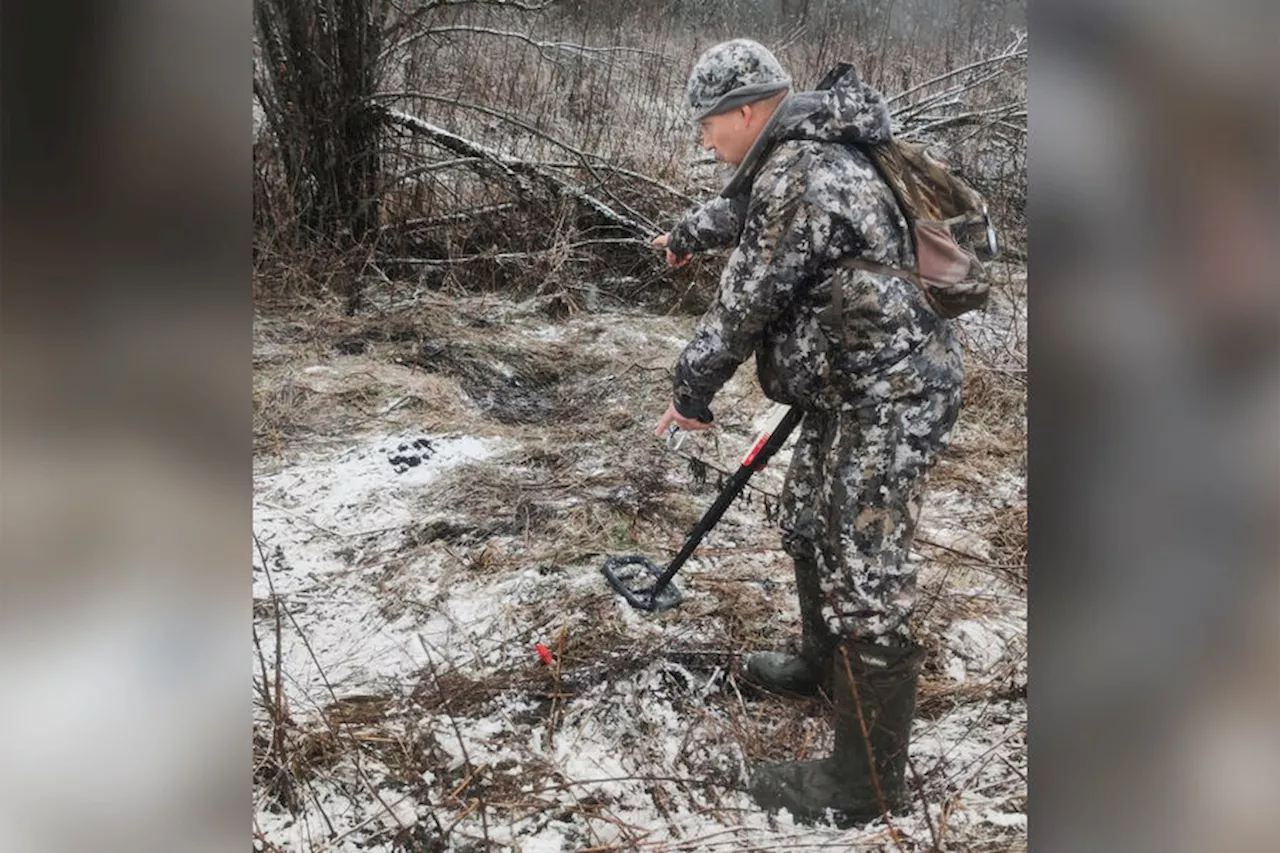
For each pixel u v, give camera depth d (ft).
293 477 11.31
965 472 11.80
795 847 6.34
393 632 8.73
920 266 5.87
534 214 18.57
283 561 9.71
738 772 7.00
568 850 6.35
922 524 10.63
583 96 20.88
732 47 6.21
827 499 6.20
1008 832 6.40
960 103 20.22
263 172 17.81
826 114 5.87
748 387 13.93
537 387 14.51
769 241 5.87
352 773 6.94
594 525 10.42
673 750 7.31
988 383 13.56
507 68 21.27
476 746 7.29
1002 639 8.60
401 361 14.74
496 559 9.80
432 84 20.51
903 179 5.95
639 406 13.69
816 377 6.25
